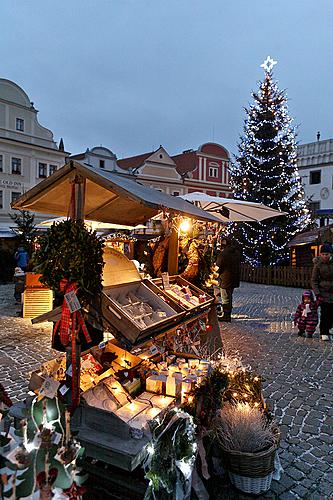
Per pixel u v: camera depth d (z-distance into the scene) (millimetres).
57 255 2393
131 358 3213
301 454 3184
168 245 5027
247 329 7531
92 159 30203
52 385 2143
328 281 6629
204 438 2637
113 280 3219
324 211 27656
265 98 16422
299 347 6293
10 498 1522
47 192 2658
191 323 4285
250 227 16312
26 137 26281
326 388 4574
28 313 8273
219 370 3027
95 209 3371
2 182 24891
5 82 24984
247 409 2807
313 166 30719
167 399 2859
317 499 2625
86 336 2502
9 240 20266
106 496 2428
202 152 36656
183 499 2199
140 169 32688
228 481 2760
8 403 2641
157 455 2115
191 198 7297
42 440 1690
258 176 16047
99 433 2393
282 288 14727
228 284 8023
